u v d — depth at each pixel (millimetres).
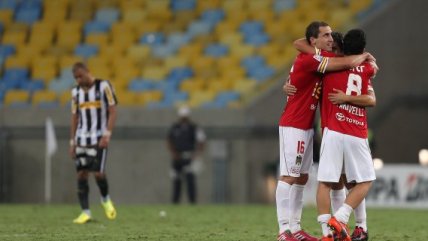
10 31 87562
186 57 83000
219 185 71688
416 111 72312
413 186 61156
